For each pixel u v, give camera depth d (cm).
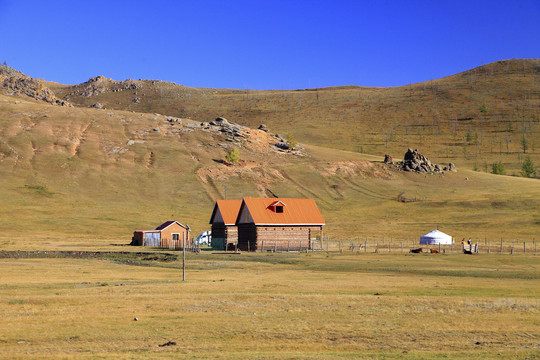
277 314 2912
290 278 4709
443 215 13375
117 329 2548
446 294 3669
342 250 8831
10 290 3831
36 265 6134
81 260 6981
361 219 13600
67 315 2852
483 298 3412
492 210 13375
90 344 2269
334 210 14850
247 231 9081
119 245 9606
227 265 6247
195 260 6875
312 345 2255
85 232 11506
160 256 7412
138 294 3588
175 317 2828
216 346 2239
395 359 1991
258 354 2075
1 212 12444
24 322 2670
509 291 3822
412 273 5244
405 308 3075
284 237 9019
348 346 2241
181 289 3834
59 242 9819
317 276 4922
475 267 5772
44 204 13450
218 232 9925
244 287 3972
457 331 2520
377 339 2366
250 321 2734
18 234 10831
